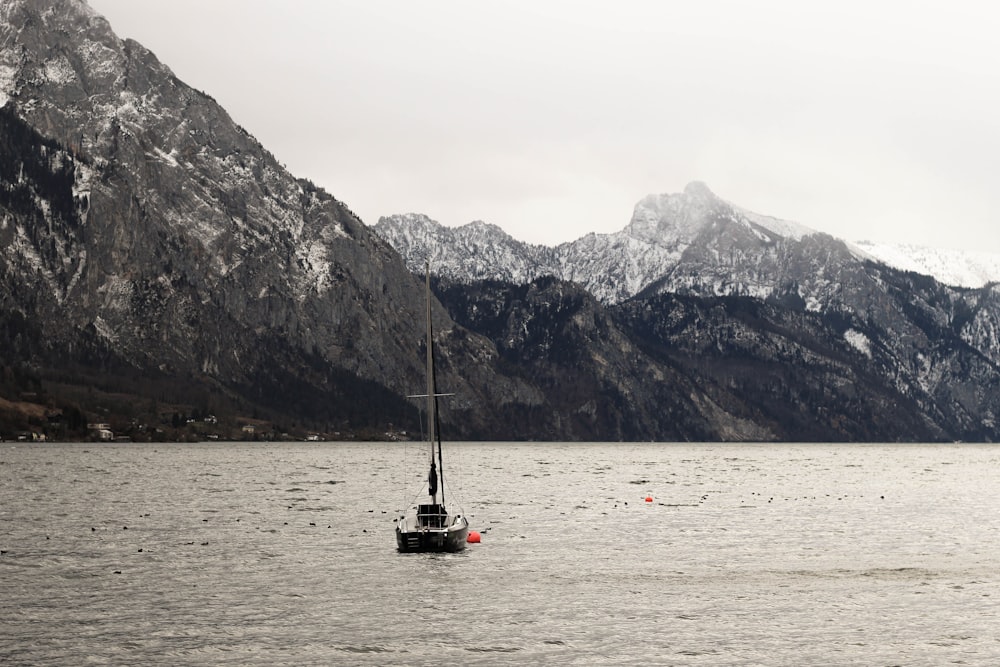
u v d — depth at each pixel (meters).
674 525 190.00
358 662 95.06
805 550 157.50
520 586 126.31
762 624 108.50
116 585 125.56
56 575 131.75
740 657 97.12
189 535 168.50
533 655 97.38
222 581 127.94
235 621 108.31
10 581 127.56
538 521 194.62
